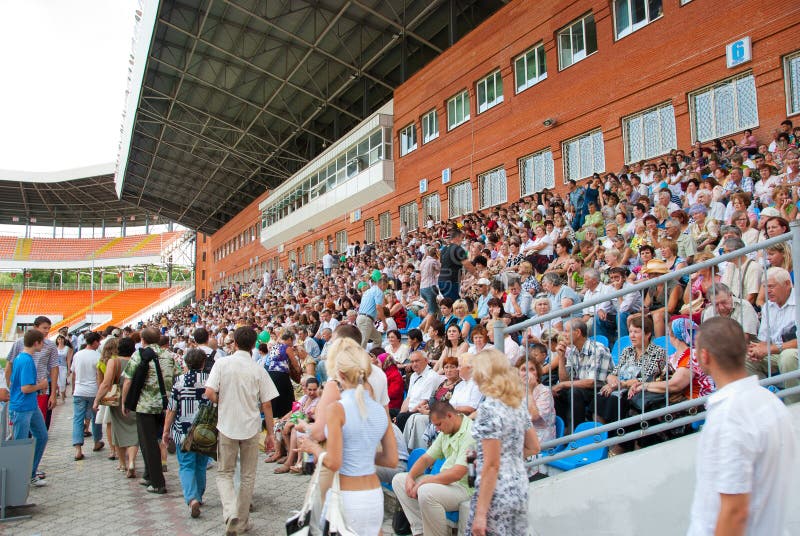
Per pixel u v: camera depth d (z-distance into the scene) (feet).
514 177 69.26
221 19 88.33
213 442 20.04
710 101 48.42
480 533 11.47
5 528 20.18
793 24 42.19
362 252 90.43
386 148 96.73
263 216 163.22
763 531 7.93
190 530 19.62
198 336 28.37
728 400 8.30
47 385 28.07
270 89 112.98
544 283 28.91
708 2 48.21
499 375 12.23
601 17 58.18
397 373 27.35
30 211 261.24
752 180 35.29
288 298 79.05
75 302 240.12
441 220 82.53
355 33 93.09
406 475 17.62
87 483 26.40
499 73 73.31
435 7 84.84
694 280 20.65
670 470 13.78
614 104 56.49
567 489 14.28
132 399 24.34
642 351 16.21
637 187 44.45
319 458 11.99
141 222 284.00
